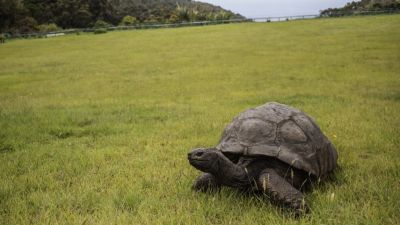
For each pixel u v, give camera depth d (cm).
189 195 496
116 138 842
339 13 5703
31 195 520
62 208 477
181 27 5484
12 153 745
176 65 2344
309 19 5416
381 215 416
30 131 914
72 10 7338
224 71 2030
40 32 5944
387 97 1235
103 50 3328
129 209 473
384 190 474
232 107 1165
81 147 778
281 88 1512
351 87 1455
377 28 3684
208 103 1265
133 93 1532
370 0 6756
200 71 2066
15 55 3234
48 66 2519
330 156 518
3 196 525
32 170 636
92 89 1655
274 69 2022
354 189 489
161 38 4025
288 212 417
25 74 2189
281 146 452
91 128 947
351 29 3781
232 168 426
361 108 1060
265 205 445
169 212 447
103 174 602
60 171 624
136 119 1048
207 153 411
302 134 478
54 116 1080
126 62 2583
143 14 8475
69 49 3525
